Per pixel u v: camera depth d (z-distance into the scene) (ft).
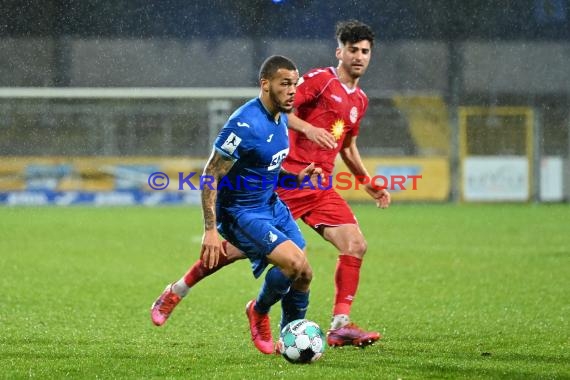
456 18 307.99
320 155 83.56
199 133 311.27
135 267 140.15
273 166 70.59
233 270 136.46
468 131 305.73
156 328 87.76
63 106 305.53
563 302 105.91
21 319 92.79
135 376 63.52
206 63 300.40
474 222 223.30
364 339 75.00
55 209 264.93
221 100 305.94
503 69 310.45
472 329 87.45
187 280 77.30
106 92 293.64
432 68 309.63
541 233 195.21
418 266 141.38
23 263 143.02
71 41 296.51
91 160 288.10
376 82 310.24
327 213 81.56
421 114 311.47
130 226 209.67
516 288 118.01
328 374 63.52
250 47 299.38
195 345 77.71
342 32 83.30
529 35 309.83
